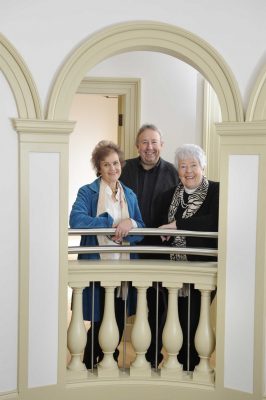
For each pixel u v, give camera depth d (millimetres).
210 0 3574
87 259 3855
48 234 3566
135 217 3973
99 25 3555
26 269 3533
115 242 3896
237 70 3578
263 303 3557
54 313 3611
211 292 3855
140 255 4133
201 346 3709
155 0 3572
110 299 3721
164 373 3744
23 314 3545
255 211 3535
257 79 3510
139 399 3734
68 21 3521
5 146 3465
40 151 3514
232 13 3570
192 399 3715
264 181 3504
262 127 3473
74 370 3711
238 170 3570
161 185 4582
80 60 3518
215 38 3584
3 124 3453
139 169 4648
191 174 3795
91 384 3701
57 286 3604
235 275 3607
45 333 3605
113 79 5270
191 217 3791
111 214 3850
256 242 3543
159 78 5324
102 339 3729
